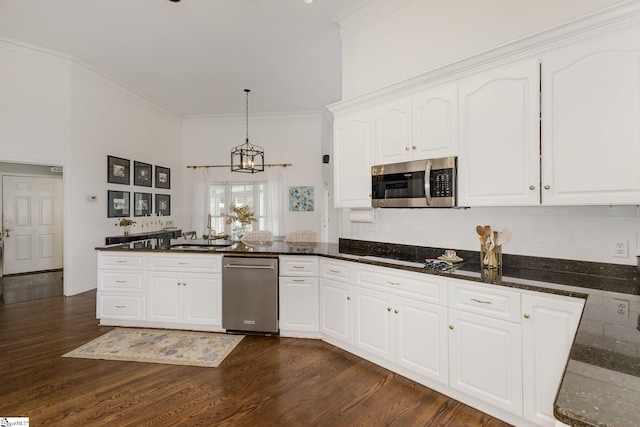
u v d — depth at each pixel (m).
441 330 2.20
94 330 3.40
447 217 2.83
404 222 3.13
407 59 3.10
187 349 2.96
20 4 3.36
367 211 3.28
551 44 1.94
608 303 1.53
